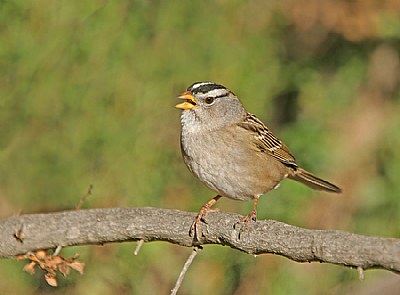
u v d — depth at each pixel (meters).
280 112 14.90
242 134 9.57
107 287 12.80
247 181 9.59
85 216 8.40
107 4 13.16
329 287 13.09
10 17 13.12
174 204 13.16
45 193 13.23
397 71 15.12
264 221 7.65
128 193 13.03
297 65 14.88
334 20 14.62
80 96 13.23
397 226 13.61
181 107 9.49
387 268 6.59
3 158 13.31
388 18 14.62
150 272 12.96
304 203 13.20
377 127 14.52
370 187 13.84
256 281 12.97
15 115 13.33
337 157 13.96
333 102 14.60
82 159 13.20
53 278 8.49
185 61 13.49
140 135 13.20
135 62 13.31
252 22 14.23
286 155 10.20
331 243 6.88
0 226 8.59
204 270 13.06
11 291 12.78
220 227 7.86
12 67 13.26
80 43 13.18
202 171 9.56
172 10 13.48
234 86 13.62
